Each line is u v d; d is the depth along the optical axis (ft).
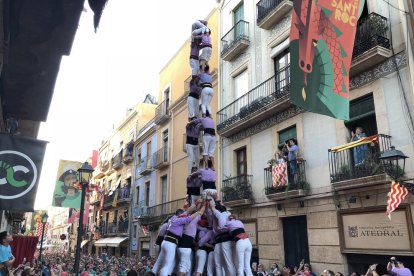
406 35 31.19
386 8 33.60
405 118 30.50
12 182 15.80
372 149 32.60
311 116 40.09
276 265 40.27
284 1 44.52
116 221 107.76
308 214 38.60
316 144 38.93
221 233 16.43
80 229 32.81
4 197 15.56
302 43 18.74
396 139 30.99
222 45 58.65
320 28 19.95
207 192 17.34
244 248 15.85
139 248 86.89
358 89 35.04
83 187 33.96
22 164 16.11
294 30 18.48
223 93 57.72
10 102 21.70
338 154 35.76
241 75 54.34
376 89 33.27
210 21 65.41
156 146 84.69
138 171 95.86
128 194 100.17
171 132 76.64
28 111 22.91
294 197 39.70
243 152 51.62
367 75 34.22
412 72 30.14
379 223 31.27
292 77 17.95
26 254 57.82
